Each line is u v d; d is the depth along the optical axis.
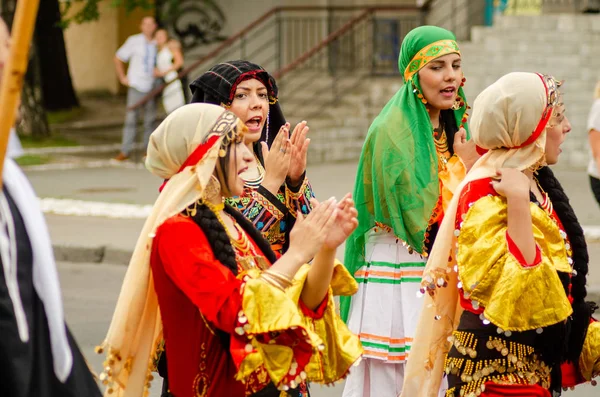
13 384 3.58
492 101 4.76
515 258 4.59
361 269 6.57
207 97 5.72
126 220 14.63
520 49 20.03
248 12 27.80
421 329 5.16
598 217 13.94
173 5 26.89
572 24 19.77
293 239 4.22
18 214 3.72
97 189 17.22
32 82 23.47
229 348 4.27
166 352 4.38
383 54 24.66
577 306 5.05
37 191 16.92
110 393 4.38
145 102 20.98
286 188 5.42
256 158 5.91
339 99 22.48
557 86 4.86
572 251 5.05
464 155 6.07
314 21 26.78
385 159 6.37
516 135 4.74
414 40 6.55
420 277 6.40
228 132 4.23
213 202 4.37
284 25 27.31
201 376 4.31
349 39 25.86
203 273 4.06
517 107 4.71
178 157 4.26
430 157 6.41
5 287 3.60
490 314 4.58
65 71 26.84
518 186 4.65
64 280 11.84
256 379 4.27
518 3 21.50
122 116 26.66
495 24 20.52
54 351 3.72
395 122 6.46
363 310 6.46
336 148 20.86
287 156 5.34
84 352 8.70
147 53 21.27
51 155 21.42
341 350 4.44
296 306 4.22
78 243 12.98
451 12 21.64
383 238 6.49
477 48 20.25
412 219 6.28
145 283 4.26
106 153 22.05
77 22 23.95
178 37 28.36
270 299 4.03
